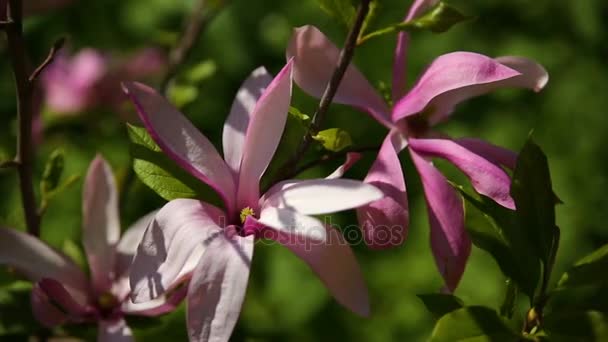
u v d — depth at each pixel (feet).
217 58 5.34
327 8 2.99
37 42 5.04
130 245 3.22
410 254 5.64
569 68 6.17
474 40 6.05
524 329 2.94
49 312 3.11
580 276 2.93
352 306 2.83
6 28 3.00
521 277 2.93
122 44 5.22
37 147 3.81
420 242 5.63
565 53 6.20
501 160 3.02
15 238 3.09
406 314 5.50
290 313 5.36
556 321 2.90
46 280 3.01
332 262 2.83
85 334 3.22
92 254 3.18
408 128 3.06
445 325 2.85
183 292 3.05
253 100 2.99
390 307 5.55
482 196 2.95
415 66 5.93
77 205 4.66
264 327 5.31
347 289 2.84
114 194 3.22
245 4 5.48
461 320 2.86
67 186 3.24
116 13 5.24
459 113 5.96
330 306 5.43
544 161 2.91
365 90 3.04
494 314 2.87
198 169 2.89
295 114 2.93
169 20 5.29
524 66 3.01
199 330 2.74
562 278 2.93
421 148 3.01
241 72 5.39
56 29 5.06
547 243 2.92
